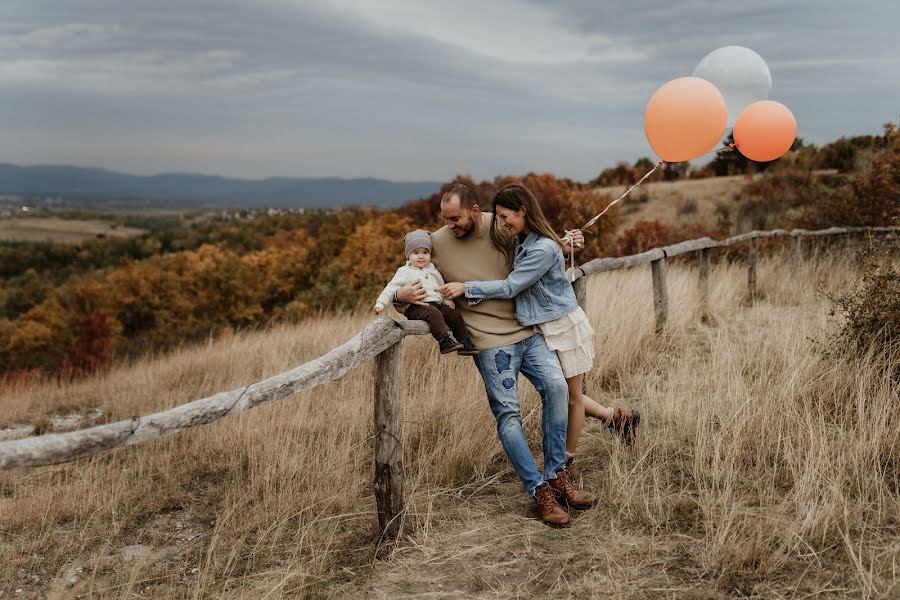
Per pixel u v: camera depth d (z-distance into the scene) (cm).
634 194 3244
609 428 388
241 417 498
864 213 1070
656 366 541
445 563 294
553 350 327
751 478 338
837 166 2794
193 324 4434
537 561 289
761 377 436
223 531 347
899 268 474
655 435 394
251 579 297
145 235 12419
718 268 919
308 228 8156
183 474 441
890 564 259
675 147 395
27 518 392
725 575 264
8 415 775
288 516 344
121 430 208
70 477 471
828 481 308
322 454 409
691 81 391
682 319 657
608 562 279
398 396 311
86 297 4859
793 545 275
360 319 920
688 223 2425
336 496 356
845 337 458
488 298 318
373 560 302
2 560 343
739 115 446
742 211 2325
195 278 4759
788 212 1872
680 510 317
